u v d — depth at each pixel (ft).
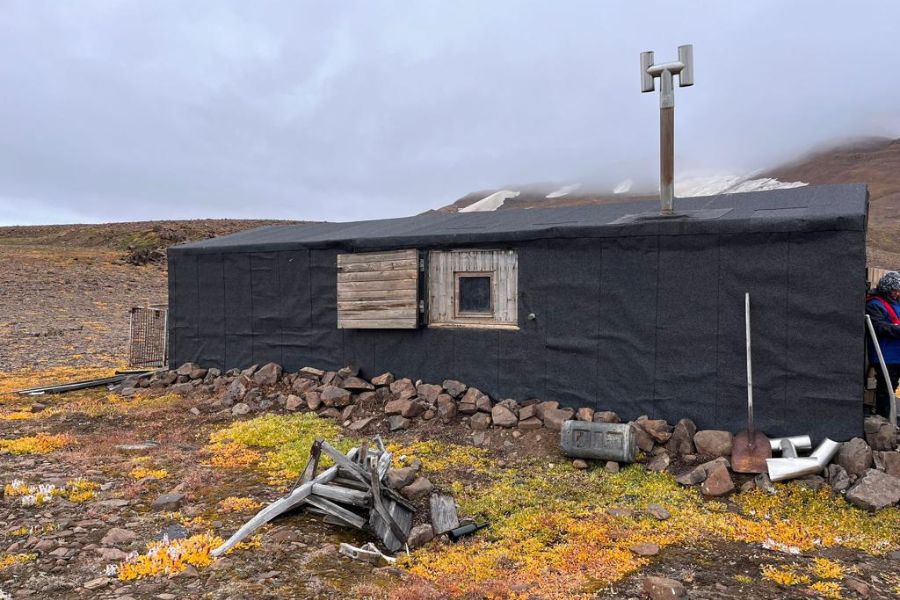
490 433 28.45
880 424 22.48
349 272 35.99
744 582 14.88
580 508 20.30
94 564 15.20
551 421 27.68
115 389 42.39
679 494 21.18
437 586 14.85
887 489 19.25
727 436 23.90
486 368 31.71
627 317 27.43
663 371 26.50
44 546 16.07
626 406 27.45
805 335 23.44
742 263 24.70
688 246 25.90
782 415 23.88
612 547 17.21
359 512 19.20
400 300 33.73
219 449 27.61
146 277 142.31
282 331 39.99
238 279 41.96
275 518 19.21
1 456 25.63
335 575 15.02
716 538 17.76
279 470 24.50
